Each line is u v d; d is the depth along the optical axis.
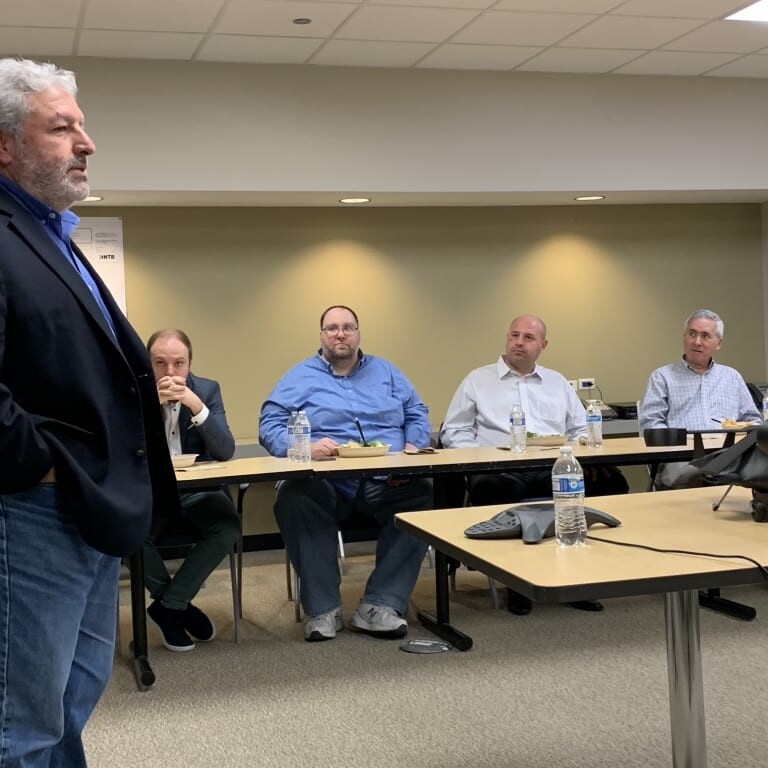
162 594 3.66
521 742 2.67
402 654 3.52
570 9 4.61
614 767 2.48
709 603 3.99
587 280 6.48
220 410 3.94
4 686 1.54
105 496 1.57
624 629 3.75
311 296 5.98
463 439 4.59
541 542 1.82
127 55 4.96
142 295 5.70
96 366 1.60
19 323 1.52
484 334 6.30
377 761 2.58
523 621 3.92
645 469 6.45
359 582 4.82
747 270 6.77
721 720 2.77
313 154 5.30
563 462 1.88
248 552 5.79
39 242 1.58
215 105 5.15
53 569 1.57
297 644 3.70
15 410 1.47
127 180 5.03
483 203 6.05
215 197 5.36
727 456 1.96
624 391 6.57
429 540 1.97
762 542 1.74
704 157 5.95
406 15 4.58
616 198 6.13
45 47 4.78
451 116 5.52
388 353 6.13
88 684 1.78
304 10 4.44
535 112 5.66
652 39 5.12
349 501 3.96
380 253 6.10
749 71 5.83
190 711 3.01
